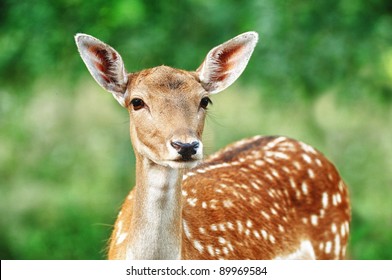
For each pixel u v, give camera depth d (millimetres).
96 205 15742
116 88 7457
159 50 13391
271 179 9023
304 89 13688
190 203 8117
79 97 16859
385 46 13625
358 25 13484
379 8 13828
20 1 13562
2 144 17188
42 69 13727
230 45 7559
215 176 8703
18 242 14969
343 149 15703
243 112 16516
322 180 9398
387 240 14117
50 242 14602
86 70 13883
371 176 15367
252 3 12953
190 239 7758
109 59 7418
